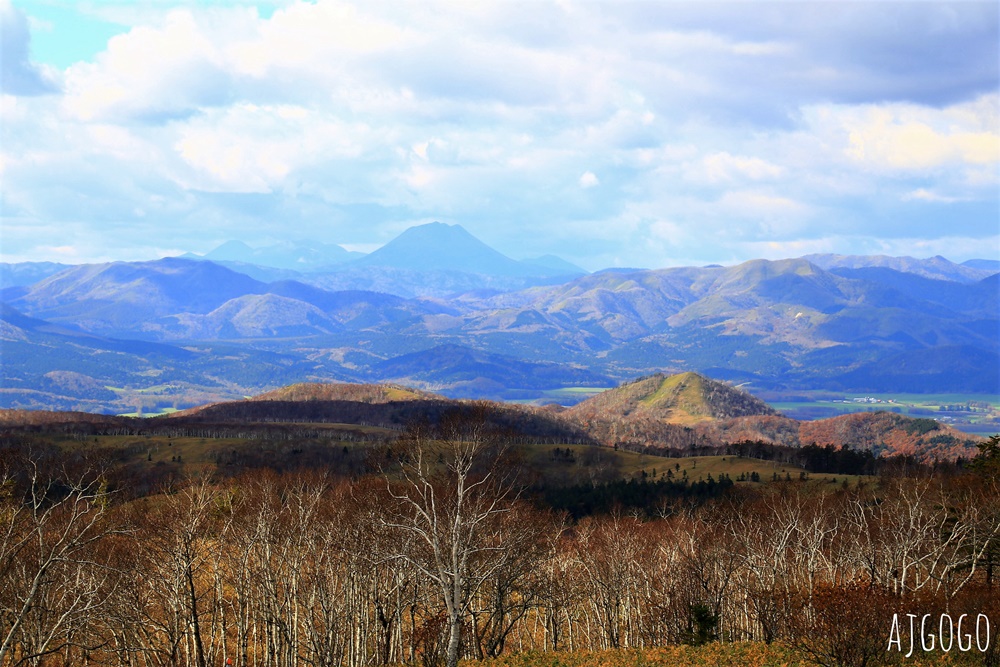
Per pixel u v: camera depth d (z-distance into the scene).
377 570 54.56
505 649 67.69
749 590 59.28
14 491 55.25
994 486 62.56
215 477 107.56
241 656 52.91
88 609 40.97
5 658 39.09
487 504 59.19
